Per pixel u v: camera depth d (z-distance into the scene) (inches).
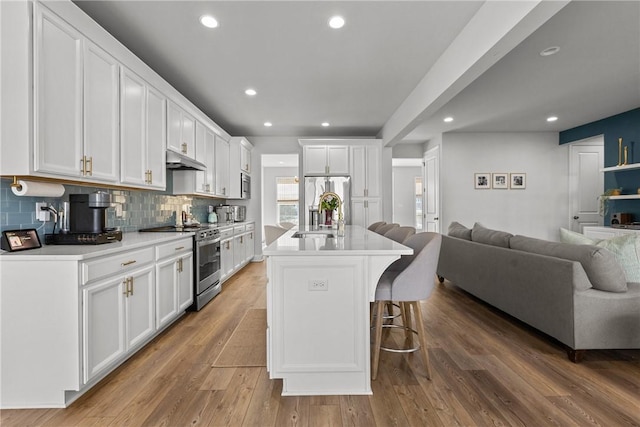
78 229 91.3
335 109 190.9
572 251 96.5
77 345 70.2
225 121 216.4
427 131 256.4
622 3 94.6
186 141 153.0
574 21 104.2
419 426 63.7
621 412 67.7
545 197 262.2
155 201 151.6
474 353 96.0
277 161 360.5
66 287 70.0
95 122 90.4
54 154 76.3
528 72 145.1
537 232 262.5
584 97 179.3
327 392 75.5
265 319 127.3
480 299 150.9
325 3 92.5
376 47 118.0
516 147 261.1
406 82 150.5
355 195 237.1
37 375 69.9
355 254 74.9
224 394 75.4
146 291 98.6
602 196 215.5
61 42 78.1
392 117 203.3
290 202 410.9
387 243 86.9
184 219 169.9
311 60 127.8
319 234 123.6
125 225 128.1
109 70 96.6
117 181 100.7
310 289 75.6
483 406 70.0
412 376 83.0
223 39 111.5
